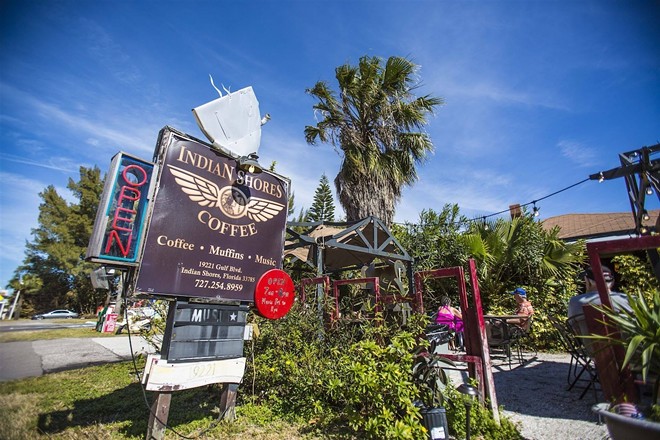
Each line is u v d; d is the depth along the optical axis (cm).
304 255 862
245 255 401
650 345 233
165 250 332
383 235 796
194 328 347
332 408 378
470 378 340
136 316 502
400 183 1152
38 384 524
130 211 313
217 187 386
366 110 1136
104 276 367
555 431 318
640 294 267
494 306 870
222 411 369
